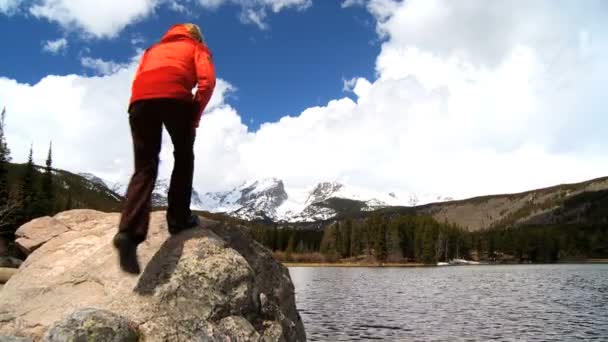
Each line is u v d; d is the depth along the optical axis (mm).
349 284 78562
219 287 5531
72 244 6641
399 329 32125
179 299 5254
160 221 6297
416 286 74062
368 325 33781
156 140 5422
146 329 4902
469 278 96812
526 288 69562
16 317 5566
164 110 5160
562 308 44500
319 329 32031
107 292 5406
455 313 40781
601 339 28672
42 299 5711
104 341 4414
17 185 62312
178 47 5359
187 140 5562
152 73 5207
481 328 32625
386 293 61531
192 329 5074
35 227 7348
